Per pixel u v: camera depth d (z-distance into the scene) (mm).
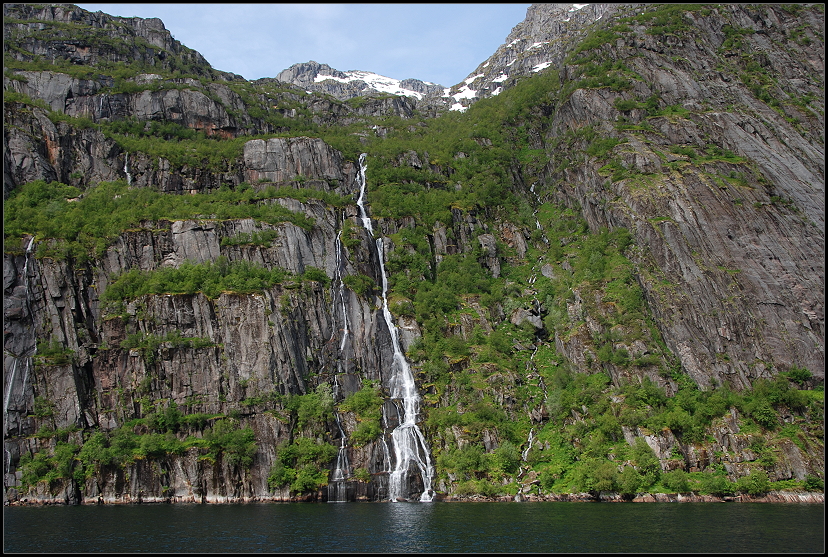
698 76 148625
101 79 145250
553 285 121250
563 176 145500
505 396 99938
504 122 173750
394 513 74188
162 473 86125
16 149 115125
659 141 133500
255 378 95250
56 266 96188
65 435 87688
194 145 136000
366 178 140750
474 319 114875
